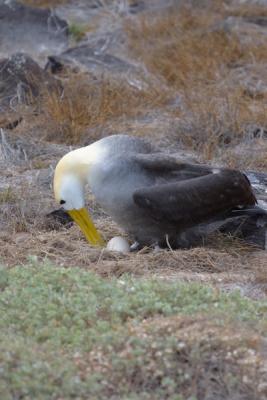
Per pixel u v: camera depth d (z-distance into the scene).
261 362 8.85
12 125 17.62
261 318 9.77
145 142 13.20
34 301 9.73
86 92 18.83
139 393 8.62
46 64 20.98
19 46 23.11
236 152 16.56
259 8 25.20
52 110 17.48
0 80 18.81
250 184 13.41
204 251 12.45
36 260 11.02
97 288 10.12
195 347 8.82
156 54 21.64
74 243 12.88
